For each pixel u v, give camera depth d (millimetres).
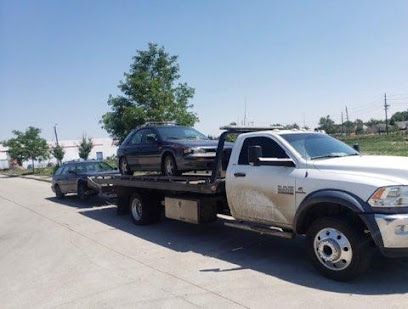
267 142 7359
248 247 8141
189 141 10328
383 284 5660
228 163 8047
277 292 5578
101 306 5496
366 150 34031
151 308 5309
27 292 6289
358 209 5590
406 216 5359
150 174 11906
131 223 11547
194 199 8938
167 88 26109
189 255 7781
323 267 6031
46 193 22656
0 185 33562
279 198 6832
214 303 5340
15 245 9680
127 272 6914
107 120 25391
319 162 6512
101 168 18109
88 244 9195
